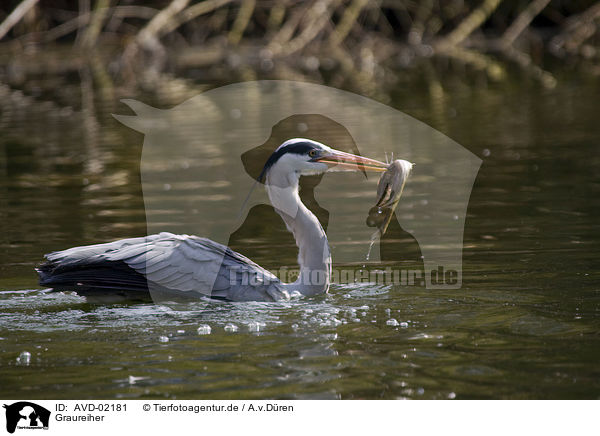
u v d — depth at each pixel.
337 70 33.97
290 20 36.69
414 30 39.53
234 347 8.03
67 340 8.37
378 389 6.89
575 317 8.59
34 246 12.40
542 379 6.98
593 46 38.62
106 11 38.78
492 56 36.69
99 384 7.12
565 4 39.59
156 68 35.06
